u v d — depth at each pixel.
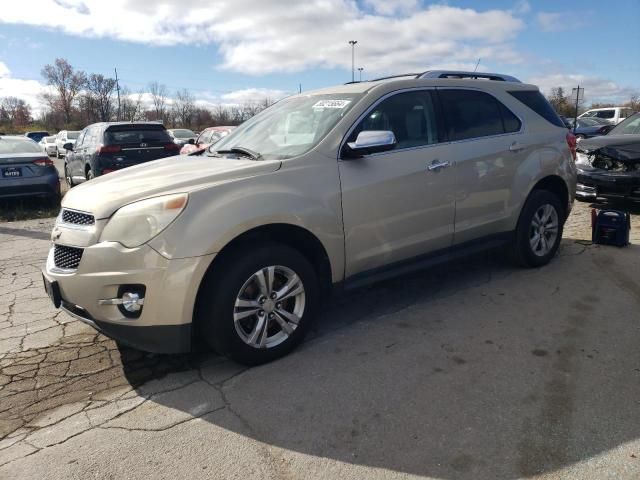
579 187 7.77
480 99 4.60
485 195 4.49
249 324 3.33
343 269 3.68
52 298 3.23
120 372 3.35
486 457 2.40
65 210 3.34
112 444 2.60
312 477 2.31
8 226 8.66
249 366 3.34
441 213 4.18
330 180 3.52
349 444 2.53
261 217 3.15
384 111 3.93
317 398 2.95
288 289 3.37
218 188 3.11
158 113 60.53
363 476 2.31
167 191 3.08
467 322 3.93
